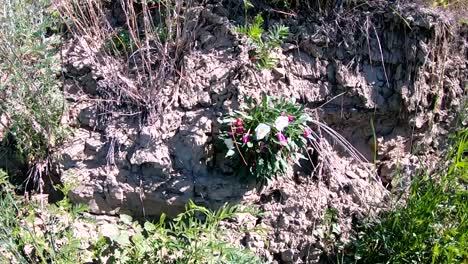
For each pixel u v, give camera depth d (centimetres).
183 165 214
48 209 199
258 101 219
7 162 217
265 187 218
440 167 222
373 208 223
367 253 216
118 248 200
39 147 214
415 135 236
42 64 212
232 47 227
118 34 234
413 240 210
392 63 232
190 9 229
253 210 203
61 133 216
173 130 217
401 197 226
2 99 208
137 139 216
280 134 204
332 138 233
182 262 190
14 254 184
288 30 230
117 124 220
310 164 228
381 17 233
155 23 238
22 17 214
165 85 224
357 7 235
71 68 228
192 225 195
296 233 218
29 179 215
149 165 213
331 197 225
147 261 195
